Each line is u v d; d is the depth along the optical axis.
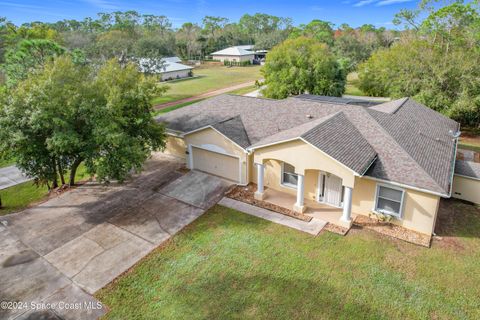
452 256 12.66
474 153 24.19
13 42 53.50
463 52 29.66
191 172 21.06
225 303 10.79
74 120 16.08
